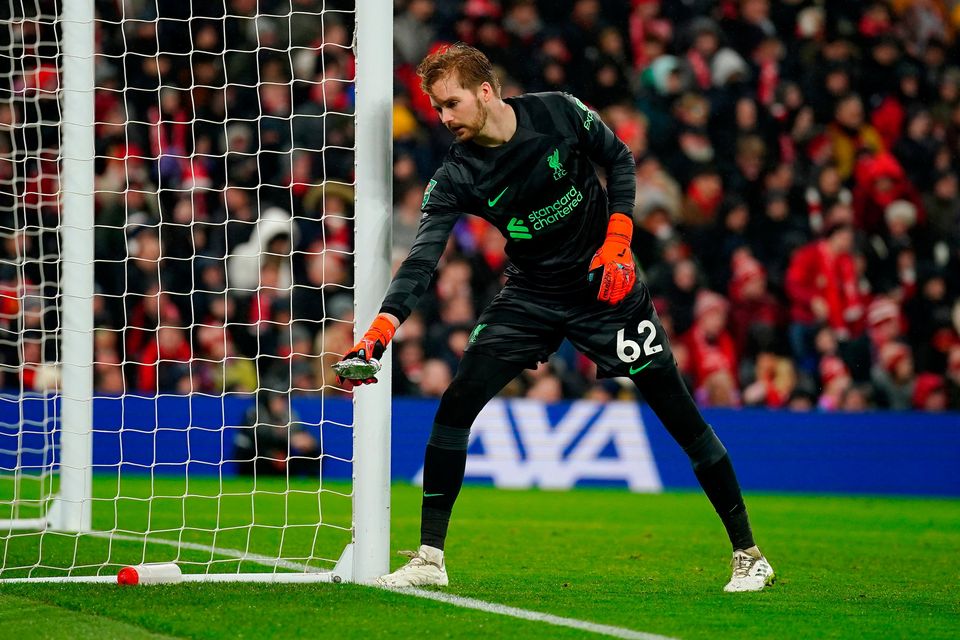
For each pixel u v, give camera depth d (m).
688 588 17.25
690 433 16.19
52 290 38.69
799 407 43.47
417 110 46.59
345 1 45.66
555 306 15.66
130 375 39.72
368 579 16.17
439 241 14.97
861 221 47.81
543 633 12.91
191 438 36.69
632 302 15.73
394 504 31.22
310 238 42.22
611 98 48.56
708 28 49.06
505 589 16.61
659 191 46.41
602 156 15.47
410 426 37.94
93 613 13.80
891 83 50.28
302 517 27.97
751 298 44.00
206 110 43.81
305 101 44.81
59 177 25.59
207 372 39.81
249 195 42.72
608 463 38.22
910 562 22.62
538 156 14.82
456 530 26.30
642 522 29.09
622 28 49.69
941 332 46.28
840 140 48.69
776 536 27.20
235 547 21.84
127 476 36.19
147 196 41.81
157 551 20.98
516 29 48.81
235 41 44.81
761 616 14.52
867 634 13.57
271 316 40.44
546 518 29.53
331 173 43.59
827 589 17.72
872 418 39.97
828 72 49.22
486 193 14.96
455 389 15.66
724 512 16.64
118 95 43.19
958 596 17.33
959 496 39.81
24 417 33.78
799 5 50.66
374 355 14.08
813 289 44.78
